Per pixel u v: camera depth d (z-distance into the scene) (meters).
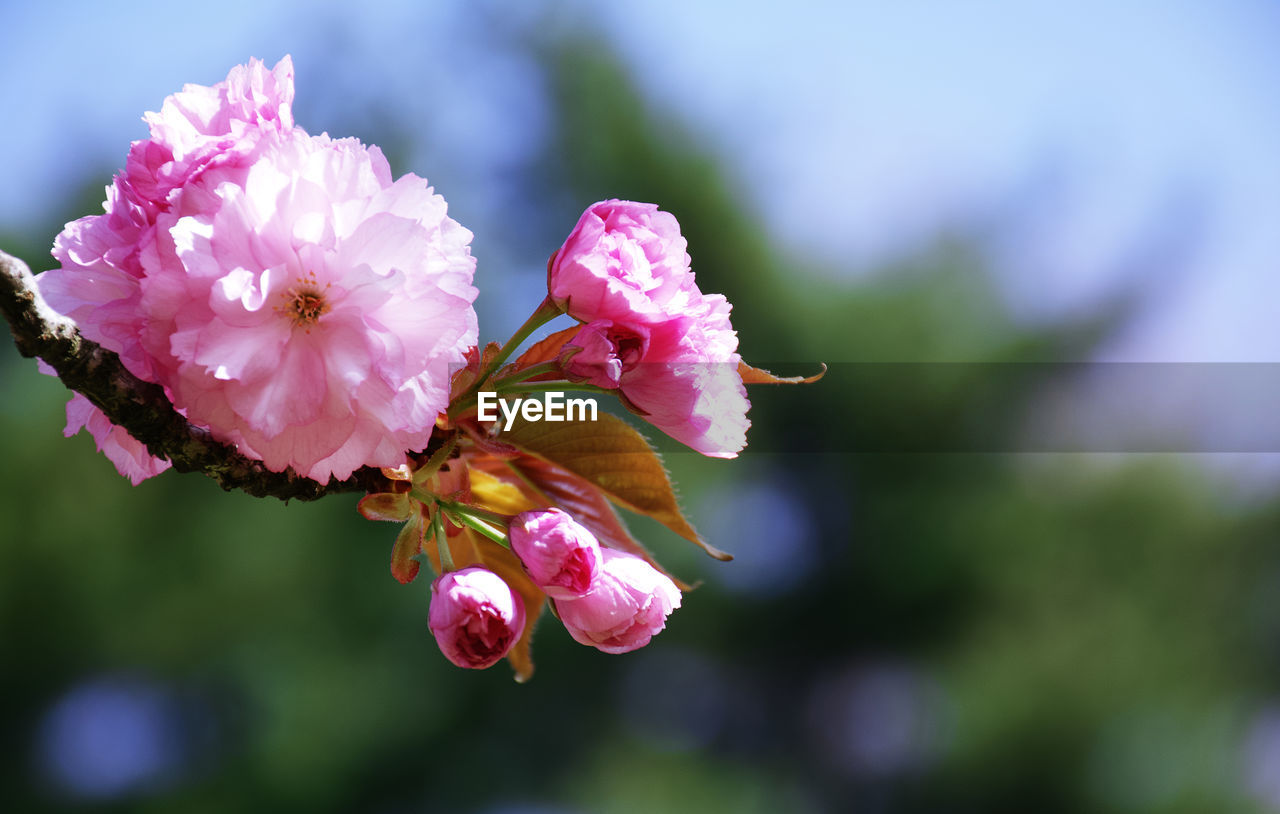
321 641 11.10
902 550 12.77
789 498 13.33
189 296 0.87
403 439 0.91
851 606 13.03
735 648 13.20
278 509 10.93
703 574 12.44
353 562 11.18
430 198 0.94
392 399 0.90
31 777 10.76
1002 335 13.38
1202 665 12.04
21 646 10.50
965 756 11.80
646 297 1.01
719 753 13.32
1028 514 12.56
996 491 12.75
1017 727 11.62
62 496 10.45
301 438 0.89
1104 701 11.69
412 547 1.05
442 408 0.91
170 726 11.08
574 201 13.73
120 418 0.87
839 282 14.03
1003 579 12.64
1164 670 11.91
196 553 10.77
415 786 11.39
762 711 13.50
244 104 0.95
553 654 12.09
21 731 10.73
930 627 12.94
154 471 1.03
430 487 1.05
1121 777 11.62
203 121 0.95
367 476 1.02
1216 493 12.52
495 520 1.04
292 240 0.89
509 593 1.03
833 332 13.39
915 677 13.05
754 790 12.98
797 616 13.16
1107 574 12.42
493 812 11.62
